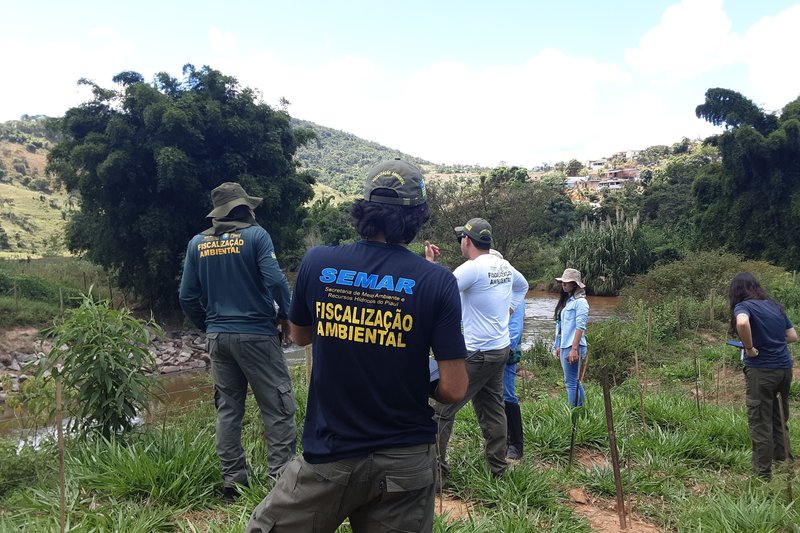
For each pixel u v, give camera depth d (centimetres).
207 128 2009
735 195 2759
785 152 2567
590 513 421
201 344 1923
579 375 626
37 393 466
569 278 636
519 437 502
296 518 202
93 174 1939
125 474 372
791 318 1448
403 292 196
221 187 389
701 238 2836
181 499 363
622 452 531
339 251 212
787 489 423
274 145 2131
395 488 193
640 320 1382
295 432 391
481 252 431
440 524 335
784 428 483
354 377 195
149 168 1992
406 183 208
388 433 194
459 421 580
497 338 405
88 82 2002
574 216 4653
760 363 495
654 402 663
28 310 1808
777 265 2542
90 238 2066
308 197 2362
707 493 461
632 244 2945
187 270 390
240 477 378
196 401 678
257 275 372
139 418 533
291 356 1614
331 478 194
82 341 420
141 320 478
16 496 359
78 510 341
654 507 428
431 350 205
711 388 880
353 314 197
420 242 2958
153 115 1886
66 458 407
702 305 1533
